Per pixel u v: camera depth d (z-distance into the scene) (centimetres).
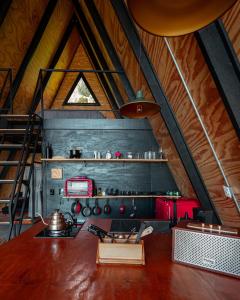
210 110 150
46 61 515
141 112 222
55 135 376
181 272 100
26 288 87
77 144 376
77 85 687
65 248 133
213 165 182
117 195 347
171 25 90
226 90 112
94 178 374
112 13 263
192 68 147
